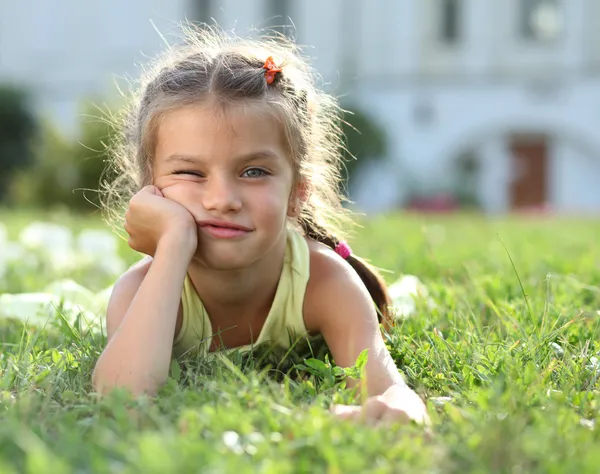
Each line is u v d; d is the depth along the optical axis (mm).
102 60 21547
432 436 1766
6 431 1621
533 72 20234
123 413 1783
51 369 2365
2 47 21953
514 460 1585
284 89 2455
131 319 2207
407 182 19422
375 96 20500
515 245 6512
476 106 20375
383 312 2879
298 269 2547
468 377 2307
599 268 4344
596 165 20469
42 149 14508
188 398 1942
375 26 20453
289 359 2668
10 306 3312
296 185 2520
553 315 2965
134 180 2762
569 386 2221
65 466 1416
